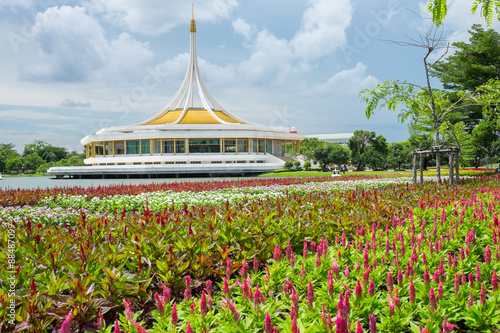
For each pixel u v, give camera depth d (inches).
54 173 2059.5
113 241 222.4
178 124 2319.1
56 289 146.6
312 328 121.3
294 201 357.4
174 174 2052.2
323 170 2133.4
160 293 178.7
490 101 585.3
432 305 138.5
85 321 139.3
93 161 2342.5
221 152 2348.7
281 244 240.2
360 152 2469.2
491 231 257.8
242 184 814.5
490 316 144.4
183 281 173.6
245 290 147.6
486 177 736.3
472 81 1093.8
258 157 2343.8
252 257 212.2
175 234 219.0
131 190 662.5
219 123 2447.1
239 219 266.5
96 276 161.9
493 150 1598.2
